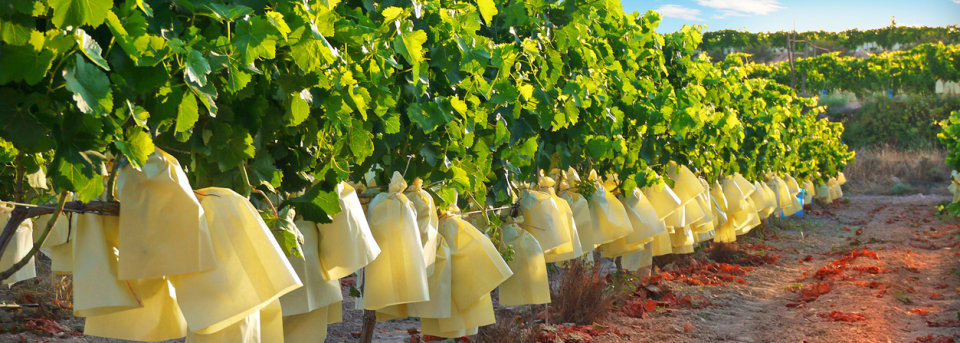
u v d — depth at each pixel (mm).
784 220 16703
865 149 34812
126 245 2133
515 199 4910
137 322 2338
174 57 2119
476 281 3883
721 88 9078
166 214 2156
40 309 6086
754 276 9977
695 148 8219
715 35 58094
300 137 2977
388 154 3742
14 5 1638
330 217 3104
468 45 3994
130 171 2160
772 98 13375
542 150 5320
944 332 6258
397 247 3420
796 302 8109
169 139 2438
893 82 37062
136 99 2191
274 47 2238
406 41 3268
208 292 2227
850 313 7129
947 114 35219
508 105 4535
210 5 2229
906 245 13188
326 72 2727
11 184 3877
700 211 7367
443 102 3791
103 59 1793
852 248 12945
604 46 6137
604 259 10656
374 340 6102
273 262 2322
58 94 1856
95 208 2193
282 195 3006
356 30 2840
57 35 1713
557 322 6738
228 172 2617
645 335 6504
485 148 4363
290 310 3016
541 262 4602
